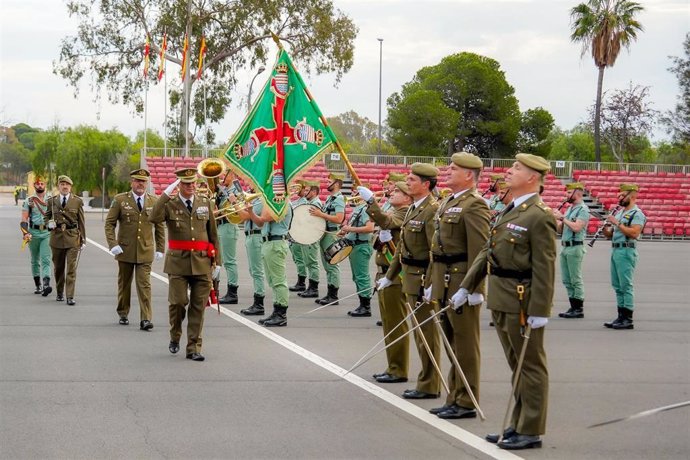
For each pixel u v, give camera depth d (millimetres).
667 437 7527
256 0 50750
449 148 62844
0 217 49812
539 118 65375
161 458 6613
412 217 8695
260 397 8586
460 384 7930
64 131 77938
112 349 10961
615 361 11031
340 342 11711
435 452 6879
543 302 6824
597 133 55625
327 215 15031
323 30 51594
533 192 7094
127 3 51125
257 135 11531
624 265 13844
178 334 10703
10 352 10648
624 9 54719
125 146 75812
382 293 9359
